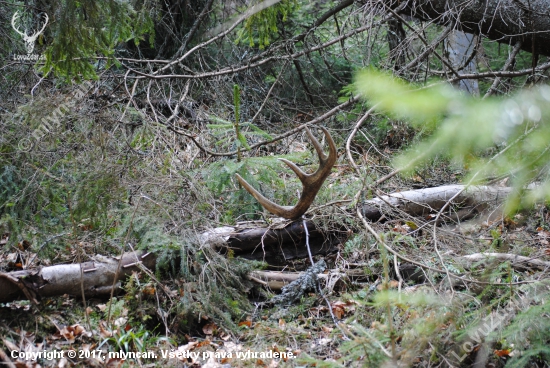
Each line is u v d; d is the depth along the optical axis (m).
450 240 9.00
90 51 9.44
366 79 2.94
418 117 3.05
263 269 8.75
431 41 13.67
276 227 8.95
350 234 9.21
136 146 10.84
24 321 6.58
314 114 16.39
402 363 5.40
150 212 8.44
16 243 7.85
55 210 8.47
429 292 6.81
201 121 13.41
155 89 14.71
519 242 8.70
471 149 3.22
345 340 6.67
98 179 8.48
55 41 8.87
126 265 7.55
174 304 7.40
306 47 15.26
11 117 9.52
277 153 13.37
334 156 7.56
